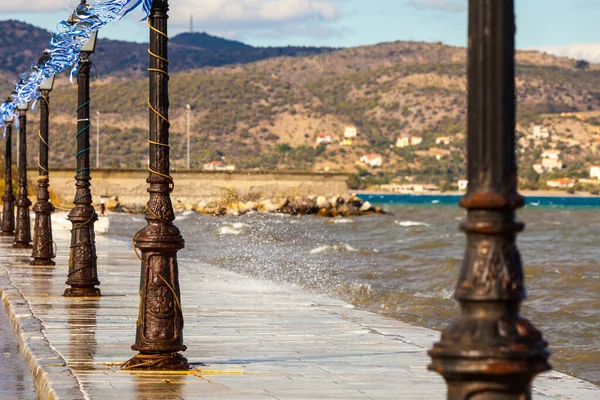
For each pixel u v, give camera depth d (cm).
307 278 4859
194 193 15125
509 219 763
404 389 1491
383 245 8338
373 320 2502
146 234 1631
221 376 1591
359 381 1564
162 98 1631
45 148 3956
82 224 2842
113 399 1365
